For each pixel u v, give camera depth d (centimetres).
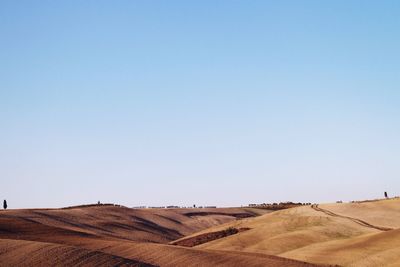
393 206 9162
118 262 3194
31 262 3111
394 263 4303
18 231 5288
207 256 3831
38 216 9444
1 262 3122
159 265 3547
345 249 5338
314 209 9288
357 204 9506
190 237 9100
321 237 6925
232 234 8488
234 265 3581
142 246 4175
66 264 3081
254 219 9512
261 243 6844
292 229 7650
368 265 4438
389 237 5497
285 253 5772
